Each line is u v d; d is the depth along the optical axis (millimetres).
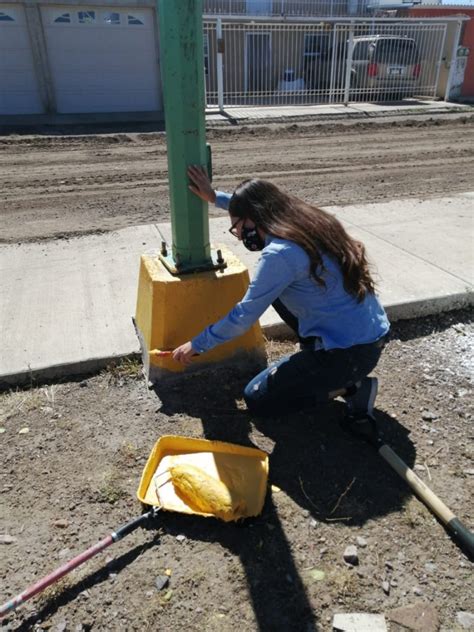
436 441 2605
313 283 2219
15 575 1932
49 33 12859
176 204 2672
